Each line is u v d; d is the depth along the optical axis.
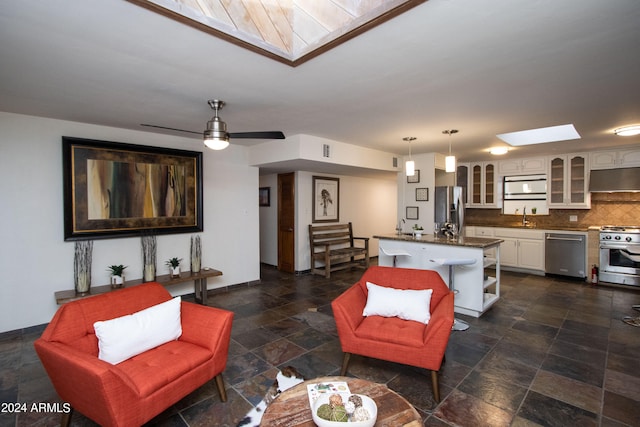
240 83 2.41
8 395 2.26
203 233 4.62
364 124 3.66
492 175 6.63
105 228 3.70
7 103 2.90
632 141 4.69
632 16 1.55
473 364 2.64
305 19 1.94
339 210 6.71
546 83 2.43
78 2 1.41
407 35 1.72
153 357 1.98
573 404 2.11
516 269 6.17
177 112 3.19
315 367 2.60
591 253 5.33
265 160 4.78
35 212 3.33
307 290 4.91
